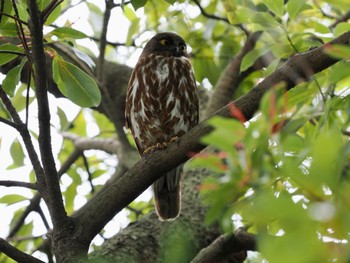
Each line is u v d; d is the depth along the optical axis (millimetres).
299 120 8383
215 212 6000
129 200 8758
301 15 13070
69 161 15039
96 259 6527
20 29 8398
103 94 13094
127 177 8734
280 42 10594
